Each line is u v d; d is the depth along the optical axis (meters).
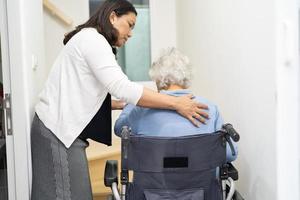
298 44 1.33
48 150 1.73
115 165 1.74
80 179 1.75
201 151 1.47
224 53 2.21
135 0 3.61
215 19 2.39
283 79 1.39
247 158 1.87
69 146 1.71
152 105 1.56
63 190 1.74
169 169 1.47
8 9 1.83
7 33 1.84
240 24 1.91
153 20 3.63
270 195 1.59
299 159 1.38
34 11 2.27
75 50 1.67
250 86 1.80
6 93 1.86
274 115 1.51
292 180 1.40
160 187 1.50
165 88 1.66
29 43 2.05
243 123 1.92
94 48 1.62
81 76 1.68
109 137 1.82
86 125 1.71
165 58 1.67
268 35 1.56
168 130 1.56
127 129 1.46
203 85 2.75
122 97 1.59
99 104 1.72
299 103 1.36
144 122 1.60
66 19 3.30
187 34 3.21
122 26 1.75
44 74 2.70
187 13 3.20
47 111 1.75
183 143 1.45
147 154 1.46
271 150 1.57
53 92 1.76
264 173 1.66
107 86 1.61
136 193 1.51
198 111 1.57
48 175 1.75
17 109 1.86
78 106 1.70
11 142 1.88
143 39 3.65
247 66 1.83
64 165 1.72
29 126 1.95
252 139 1.79
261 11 1.62
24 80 1.87
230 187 1.57
